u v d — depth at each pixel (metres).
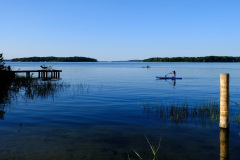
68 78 34.84
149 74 47.62
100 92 18.20
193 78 35.38
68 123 8.59
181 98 15.37
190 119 9.23
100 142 6.48
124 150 5.92
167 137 7.00
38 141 6.47
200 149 6.03
